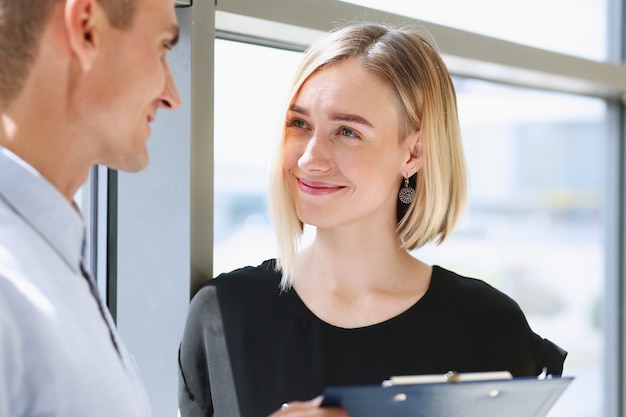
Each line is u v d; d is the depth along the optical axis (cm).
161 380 165
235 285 155
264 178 158
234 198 180
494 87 236
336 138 146
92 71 96
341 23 177
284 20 166
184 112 156
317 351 149
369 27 152
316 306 153
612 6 278
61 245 95
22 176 92
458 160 157
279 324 152
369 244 152
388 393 99
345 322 151
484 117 237
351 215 147
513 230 260
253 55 178
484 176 247
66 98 95
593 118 278
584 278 287
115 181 167
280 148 152
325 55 147
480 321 152
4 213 90
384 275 154
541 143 261
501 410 110
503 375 110
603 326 293
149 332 165
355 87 144
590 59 246
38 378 86
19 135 93
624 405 295
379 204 148
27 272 87
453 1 208
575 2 252
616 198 291
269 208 156
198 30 155
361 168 144
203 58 157
